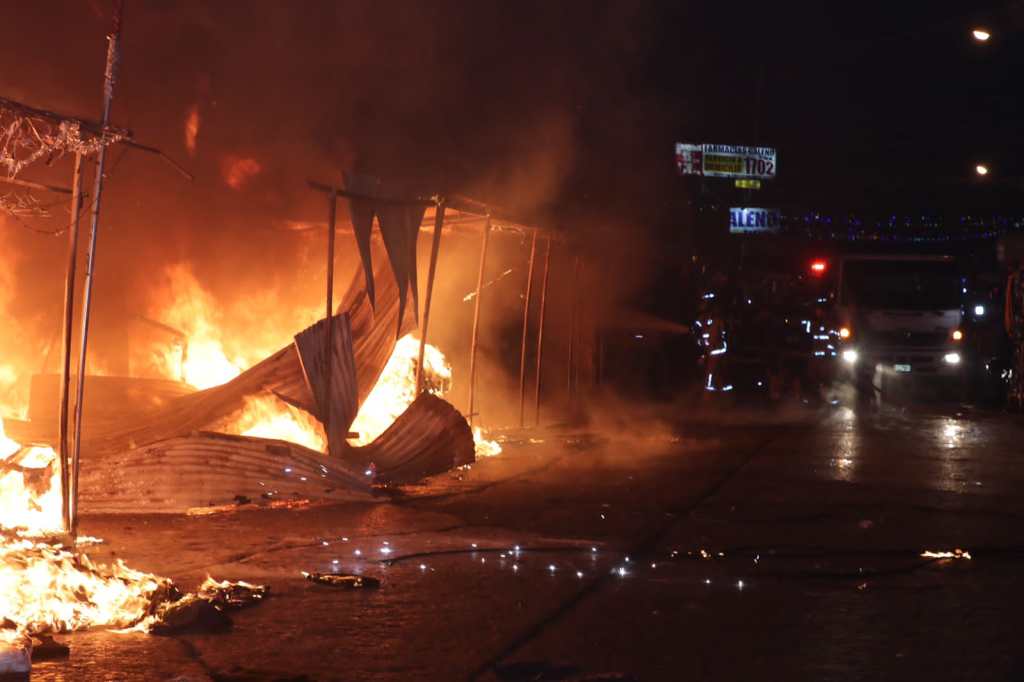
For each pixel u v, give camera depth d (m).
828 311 26.55
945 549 8.66
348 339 11.01
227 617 6.26
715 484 12.08
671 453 14.90
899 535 9.23
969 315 26.80
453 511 10.22
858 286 26.11
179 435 10.58
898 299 25.91
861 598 7.05
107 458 9.86
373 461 11.70
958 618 6.57
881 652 5.85
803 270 32.75
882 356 25.81
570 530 9.35
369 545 8.53
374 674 5.35
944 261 26.23
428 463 12.24
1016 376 22.36
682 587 7.31
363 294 12.09
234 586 6.94
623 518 9.95
